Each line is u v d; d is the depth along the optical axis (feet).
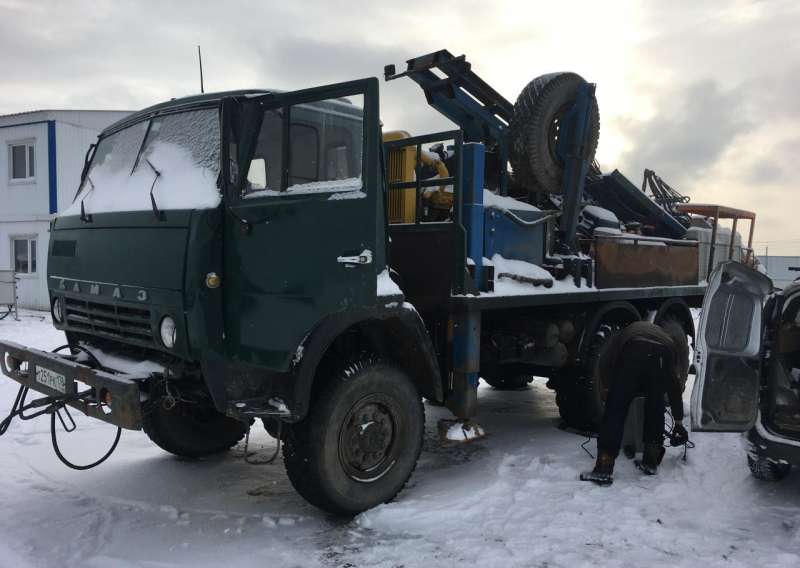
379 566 10.35
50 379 12.39
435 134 14.94
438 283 14.75
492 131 19.15
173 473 15.11
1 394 23.24
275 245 11.21
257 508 13.00
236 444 17.21
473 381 14.65
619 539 11.18
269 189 11.78
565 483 13.99
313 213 11.20
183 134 12.79
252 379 11.72
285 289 11.22
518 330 17.29
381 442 12.66
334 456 11.87
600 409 18.34
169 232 11.27
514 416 21.15
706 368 13.25
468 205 14.56
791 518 12.05
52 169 54.08
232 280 11.25
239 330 11.30
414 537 11.41
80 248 13.52
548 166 17.70
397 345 13.23
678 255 22.24
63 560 10.61
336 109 12.13
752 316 13.58
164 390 12.16
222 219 11.27
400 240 15.58
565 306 18.35
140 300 11.70
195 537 11.58
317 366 12.19
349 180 11.44
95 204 13.50
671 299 21.94
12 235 56.49
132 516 12.52
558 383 18.92
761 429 13.30
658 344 14.46
